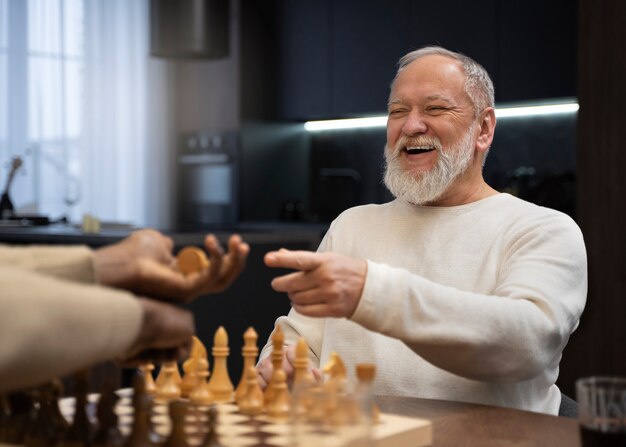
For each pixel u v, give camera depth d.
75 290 0.89
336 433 0.80
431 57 1.85
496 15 4.60
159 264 1.05
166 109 6.05
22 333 0.83
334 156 5.89
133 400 1.07
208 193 5.90
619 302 3.21
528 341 1.32
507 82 4.57
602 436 0.94
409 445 1.06
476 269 1.67
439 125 1.78
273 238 3.56
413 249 1.75
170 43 4.74
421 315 1.27
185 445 1.00
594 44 3.28
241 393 1.28
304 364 1.21
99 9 5.75
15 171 4.96
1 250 1.02
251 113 5.75
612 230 3.23
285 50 5.69
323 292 1.25
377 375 1.61
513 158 4.98
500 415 1.25
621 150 3.20
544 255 1.54
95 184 5.77
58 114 5.62
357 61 5.26
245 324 3.45
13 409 1.11
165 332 1.01
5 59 5.43
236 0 5.70
